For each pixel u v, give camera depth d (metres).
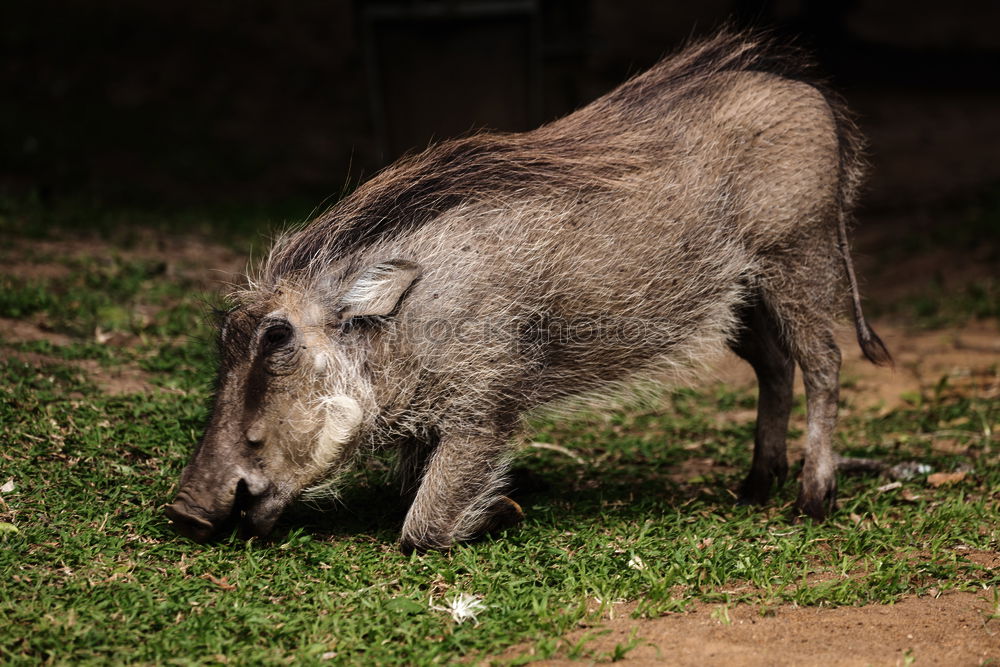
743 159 7.22
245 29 29.56
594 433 9.72
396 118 18.56
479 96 18.48
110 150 21.27
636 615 5.69
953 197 20.59
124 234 14.80
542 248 6.68
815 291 7.48
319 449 6.39
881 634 5.50
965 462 8.54
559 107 25.00
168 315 11.04
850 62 31.73
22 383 8.26
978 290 14.88
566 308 6.81
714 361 7.66
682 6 35.97
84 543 6.09
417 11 17.97
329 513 7.21
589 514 7.44
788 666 5.10
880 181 22.39
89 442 7.38
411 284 6.51
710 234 7.12
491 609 5.66
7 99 23.22
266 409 6.29
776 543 6.80
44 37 26.58
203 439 6.33
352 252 6.64
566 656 5.20
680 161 7.09
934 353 12.91
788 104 7.36
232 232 16.31
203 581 5.80
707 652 5.26
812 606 5.91
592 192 6.86
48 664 4.89
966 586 6.13
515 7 17.91
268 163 22.00
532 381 6.85
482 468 6.68
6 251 12.49
